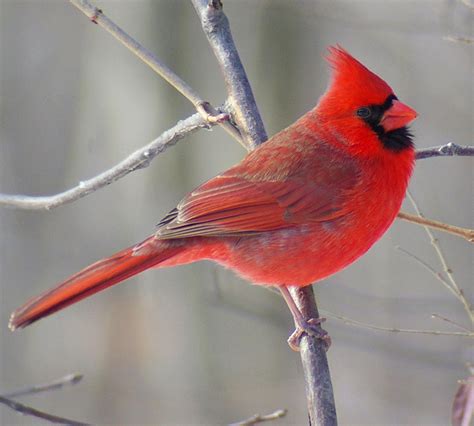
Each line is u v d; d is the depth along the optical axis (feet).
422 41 44.98
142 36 41.93
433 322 39.37
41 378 44.57
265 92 43.91
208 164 41.57
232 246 24.75
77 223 44.04
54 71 45.42
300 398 42.39
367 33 45.09
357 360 43.47
